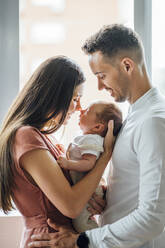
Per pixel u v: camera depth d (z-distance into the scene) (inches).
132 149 48.8
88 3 75.5
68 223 53.7
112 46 50.3
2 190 52.9
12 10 74.0
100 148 53.3
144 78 51.9
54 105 52.9
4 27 73.9
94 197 54.7
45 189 48.7
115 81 51.3
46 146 50.8
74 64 55.4
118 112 56.5
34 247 50.6
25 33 75.0
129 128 50.1
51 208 52.1
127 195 50.3
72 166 51.5
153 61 73.7
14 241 70.6
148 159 44.8
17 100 55.2
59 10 75.3
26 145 49.2
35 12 75.0
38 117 52.9
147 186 44.6
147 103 50.1
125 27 51.9
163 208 43.9
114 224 47.1
